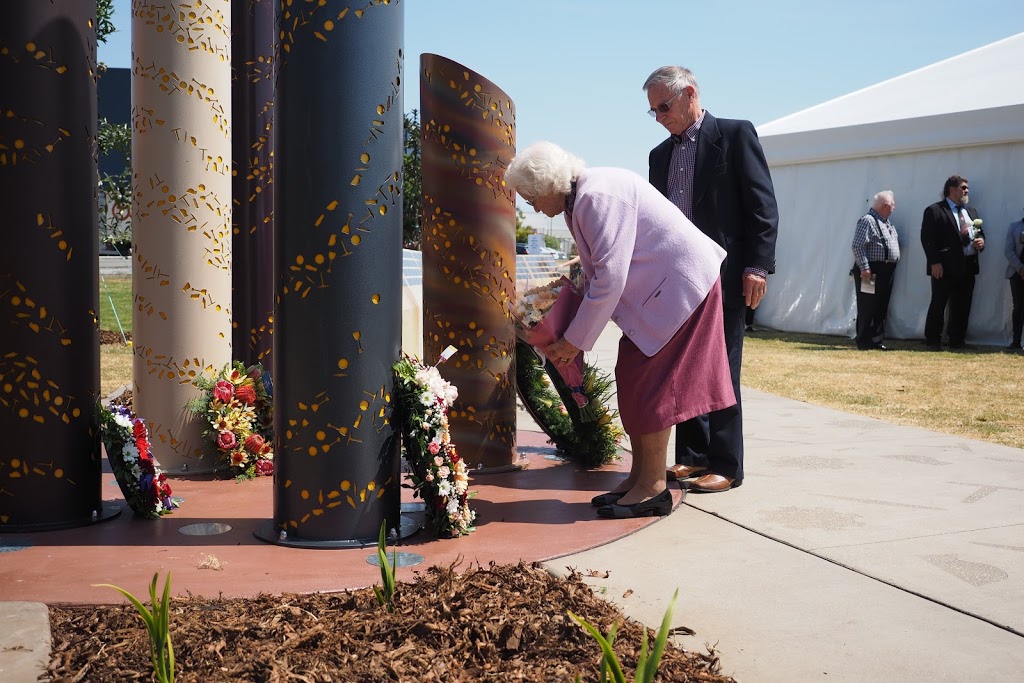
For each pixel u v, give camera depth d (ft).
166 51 14.92
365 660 7.43
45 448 11.83
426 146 15.25
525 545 11.21
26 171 11.36
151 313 15.44
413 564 10.32
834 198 42.63
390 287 11.12
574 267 13.23
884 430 19.69
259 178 16.58
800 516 12.73
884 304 37.27
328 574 9.88
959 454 17.08
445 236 15.16
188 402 15.62
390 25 10.80
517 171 12.08
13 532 11.77
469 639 7.86
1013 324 36.96
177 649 7.52
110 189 36.55
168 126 15.05
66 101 11.53
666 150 14.93
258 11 16.28
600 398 16.44
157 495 12.55
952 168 38.27
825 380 28.25
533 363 16.92
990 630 8.62
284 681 6.96
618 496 13.23
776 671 7.68
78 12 11.63
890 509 13.07
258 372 16.28
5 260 11.45
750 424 20.45
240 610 8.48
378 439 11.18
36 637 7.95
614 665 6.00
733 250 14.46
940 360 33.50
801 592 9.61
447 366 15.42
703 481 14.28
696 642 8.25
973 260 37.32
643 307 12.21
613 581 9.93
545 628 8.03
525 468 16.29
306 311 10.86
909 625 8.73
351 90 10.59
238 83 16.44
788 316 45.37
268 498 13.89
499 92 15.11
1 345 11.55
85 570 10.09
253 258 16.72
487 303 15.38
